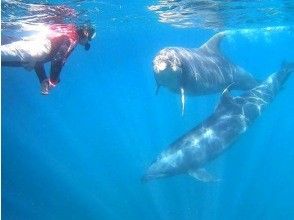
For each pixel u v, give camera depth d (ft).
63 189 77.71
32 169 96.73
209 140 36.63
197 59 37.22
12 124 178.29
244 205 59.57
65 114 212.02
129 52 133.59
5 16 43.91
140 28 77.25
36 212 67.72
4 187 82.02
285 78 45.70
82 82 206.39
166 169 35.40
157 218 57.21
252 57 157.99
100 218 61.31
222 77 39.75
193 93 37.78
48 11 43.47
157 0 45.32
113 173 80.38
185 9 52.03
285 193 64.13
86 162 97.71
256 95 41.50
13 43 13.62
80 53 117.60
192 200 60.75
